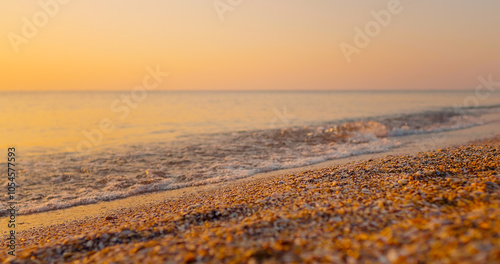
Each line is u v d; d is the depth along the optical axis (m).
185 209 7.95
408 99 98.12
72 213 9.76
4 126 33.75
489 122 31.77
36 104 81.12
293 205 7.05
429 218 5.18
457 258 3.56
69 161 16.89
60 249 5.77
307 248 4.59
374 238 4.64
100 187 12.55
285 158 16.75
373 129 25.83
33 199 11.21
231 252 4.62
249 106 68.06
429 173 8.79
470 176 8.27
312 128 27.25
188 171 14.55
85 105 76.38
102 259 5.11
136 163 16.22
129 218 8.28
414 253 3.90
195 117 42.22
